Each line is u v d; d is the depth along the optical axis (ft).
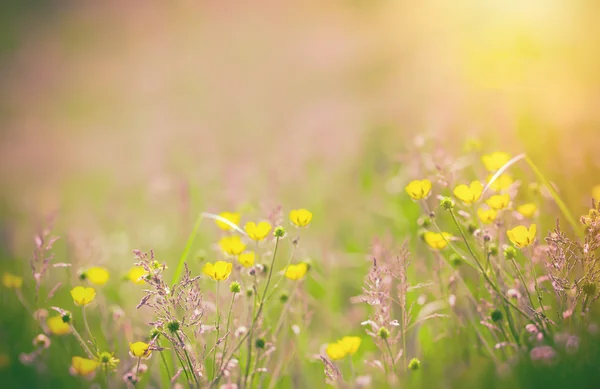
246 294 5.63
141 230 7.51
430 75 11.42
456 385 5.35
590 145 6.46
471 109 7.48
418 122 8.07
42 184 10.85
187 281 5.40
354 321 6.23
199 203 7.31
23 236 7.15
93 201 9.23
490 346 5.63
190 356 5.52
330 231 6.88
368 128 8.91
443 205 5.55
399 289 5.54
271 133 11.18
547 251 5.45
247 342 5.58
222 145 10.60
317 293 6.46
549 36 9.44
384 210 6.93
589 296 5.39
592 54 8.38
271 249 6.10
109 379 5.53
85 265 6.35
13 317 6.22
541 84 7.77
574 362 5.18
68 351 5.82
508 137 6.72
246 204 6.83
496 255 5.63
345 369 5.73
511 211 5.85
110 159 11.87
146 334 5.89
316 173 7.84
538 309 5.55
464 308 5.78
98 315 6.21
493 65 9.63
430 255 6.15
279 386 5.75
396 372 5.46
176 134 12.71
